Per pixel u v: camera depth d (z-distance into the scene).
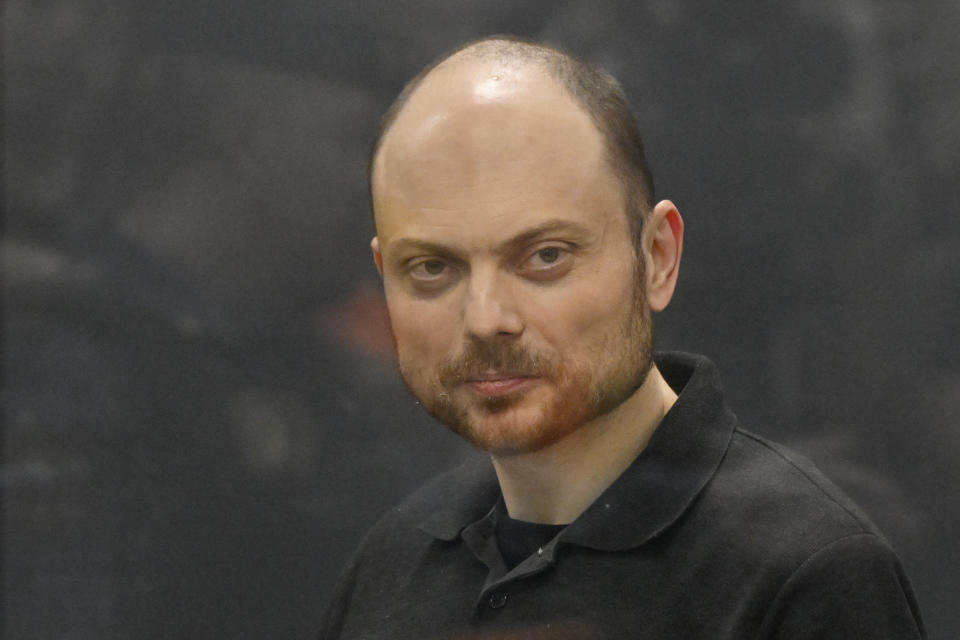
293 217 8.93
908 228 8.43
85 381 9.09
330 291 8.93
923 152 8.43
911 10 8.52
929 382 8.27
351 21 8.90
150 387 9.08
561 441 4.82
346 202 8.91
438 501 5.80
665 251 4.87
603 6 8.70
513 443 4.52
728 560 4.60
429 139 4.45
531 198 4.35
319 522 8.86
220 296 9.02
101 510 9.03
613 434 4.92
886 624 4.42
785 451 5.08
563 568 4.82
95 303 9.08
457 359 4.49
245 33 9.01
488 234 4.36
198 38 9.06
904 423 8.26
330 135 8.91
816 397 8.35
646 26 8.61
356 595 5.81
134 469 9.06
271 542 8.90
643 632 4.62
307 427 8.92
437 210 4.41
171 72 9.09
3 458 8.97
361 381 8.86
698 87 8.52
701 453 4.90
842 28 8.49
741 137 8.47
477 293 4.39
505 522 5.17
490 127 4.39
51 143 9.16
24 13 9.21
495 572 5.11
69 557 9.02
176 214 9.09
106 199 9.14
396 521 5.93
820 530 4.54
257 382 8.98
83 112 9.15
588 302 4.45
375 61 8.91
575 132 4.45
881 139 8.48
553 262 4.42
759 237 8.43
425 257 4.51
